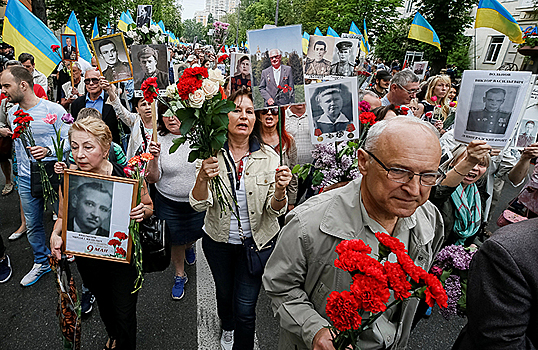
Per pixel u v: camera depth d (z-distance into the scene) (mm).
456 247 1710
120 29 11500
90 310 2729
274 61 2031
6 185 4941
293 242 1395
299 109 3320
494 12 5105
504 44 18953
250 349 2234
